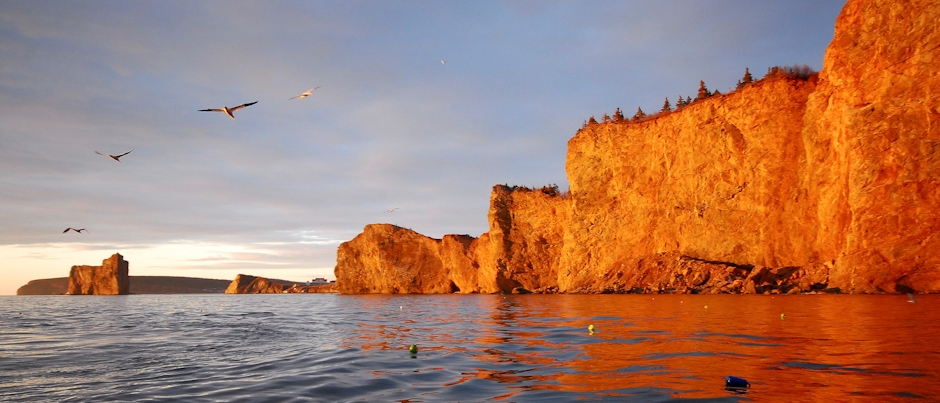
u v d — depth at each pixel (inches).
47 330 1144.8
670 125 2615.7
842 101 1884.8
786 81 2252.7
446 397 402.3
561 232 3319.4
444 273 4104.3
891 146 1642.5
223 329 1087.6
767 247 2153.1
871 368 435.8
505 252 3462.1
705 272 2132.1
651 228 2615.7
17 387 497.0
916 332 647.1
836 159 1910.7
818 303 1228.5
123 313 1941.4
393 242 4409.5
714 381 411.2
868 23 1834.4
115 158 912.3
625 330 789.9
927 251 1503.4
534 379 453.7
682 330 764.0
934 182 1553.9
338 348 718.5
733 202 2298.2
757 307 1176.2
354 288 4638.3
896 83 1692.9
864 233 1625.2
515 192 3602.4
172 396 436.8
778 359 493.4
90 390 474.0
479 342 733.9
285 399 411.2
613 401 364.2
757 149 2262.6
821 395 353.7
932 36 1651.1
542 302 1892.2
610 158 2878.9
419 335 864.3
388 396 412.2
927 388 363.6
